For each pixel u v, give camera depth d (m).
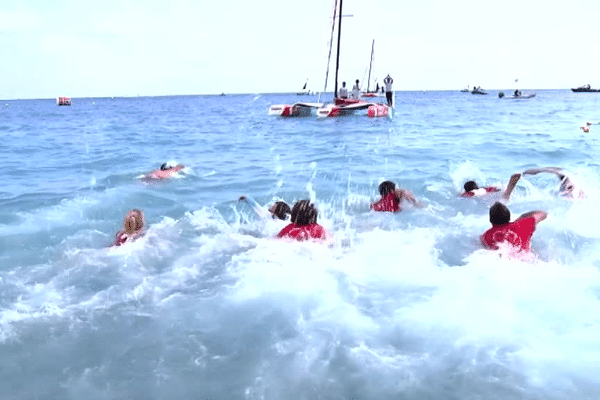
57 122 33.00
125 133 21.97
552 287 4.29
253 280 4.61
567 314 3.82
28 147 16.19
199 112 48.78
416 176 9.82
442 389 2.93
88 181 9.80
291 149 14.73
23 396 2.89
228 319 3.88
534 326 3.65
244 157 13.09
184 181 9.70
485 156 12.28
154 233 6.02
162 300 4.22
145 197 8.35
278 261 5.02
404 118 29.50
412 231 6.03
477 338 3.51
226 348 3.45
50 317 3.91
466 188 8.01
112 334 3.64
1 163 12.39
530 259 4.89
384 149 14.14
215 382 3.04
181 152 14.38
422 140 16.45
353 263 4.97
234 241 5.71
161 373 3.14
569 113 34.88
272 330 3.70
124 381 3.05
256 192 8.68
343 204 7.66
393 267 4.86
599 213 6.50
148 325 3.79
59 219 7.01
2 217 7.08
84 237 6.14
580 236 5.57
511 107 48.94
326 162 11.95
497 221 5.19
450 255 5.14
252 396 2.90
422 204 7.25
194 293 4.36
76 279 4.69
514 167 10.59
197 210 7.45
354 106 28.67
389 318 3.86
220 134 20.41
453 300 4.11
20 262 5.22
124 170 11.14
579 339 3.46
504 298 4.11
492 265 4.74
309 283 4.53
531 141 15.36
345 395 2.89
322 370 3.16
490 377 3.04
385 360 3.27
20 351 3.39
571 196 7.41
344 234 5.95
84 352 3.39
